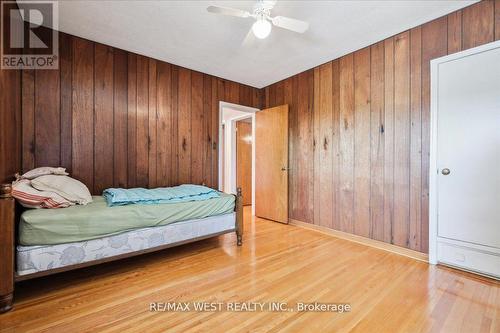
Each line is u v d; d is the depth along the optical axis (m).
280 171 3.91
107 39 2.72
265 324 1.47
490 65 2.02
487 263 2.04
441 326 1.46
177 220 2.39
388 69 2.67
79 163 2.69
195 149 3.65
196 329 1.42
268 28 1.98
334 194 3.25
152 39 2.72
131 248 2.11
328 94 3.30
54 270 1.75
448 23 2.25
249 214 4.57
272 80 4.06
